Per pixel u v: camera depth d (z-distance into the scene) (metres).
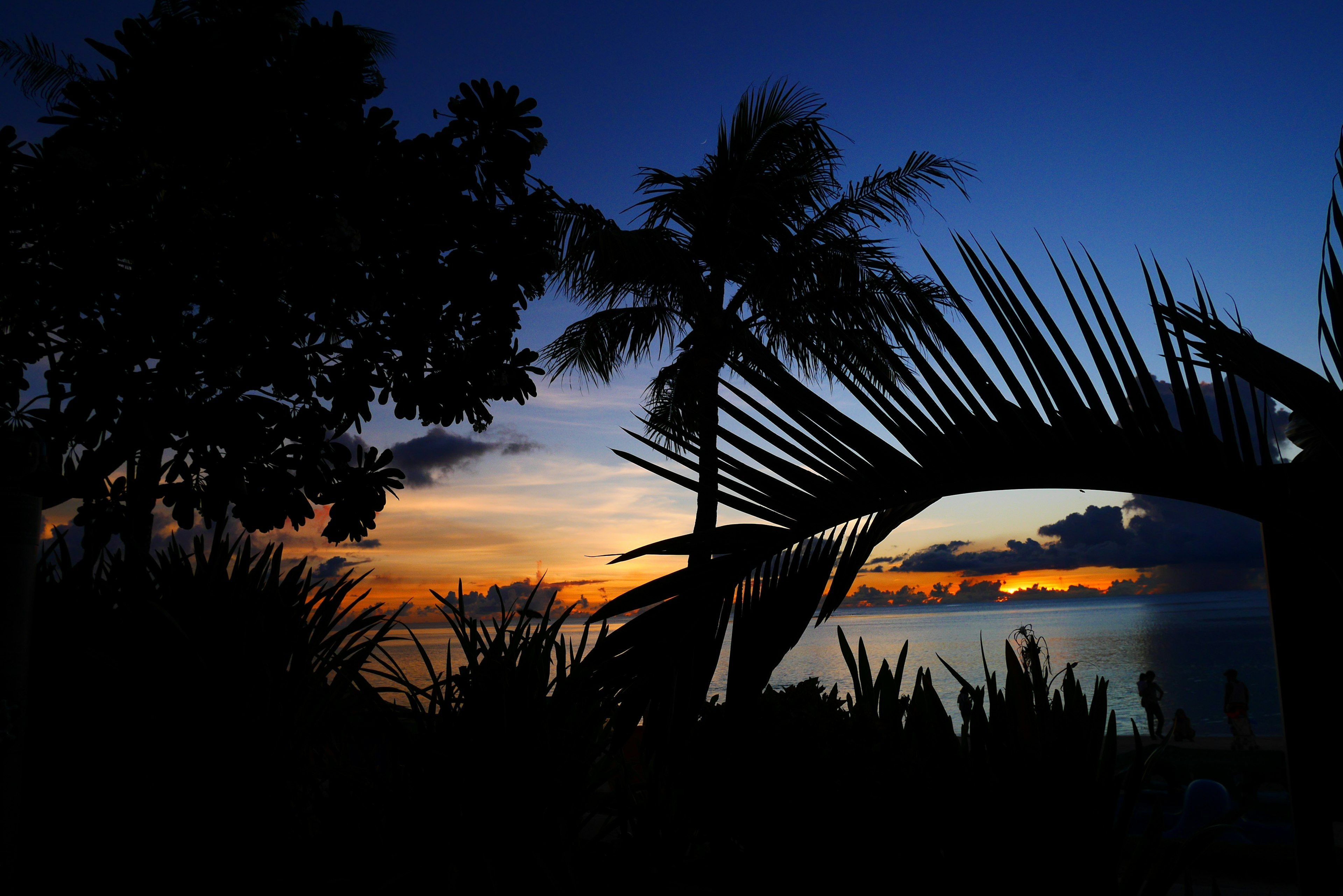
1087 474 1.79
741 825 1.93
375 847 1.79
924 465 1.87
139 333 3.67
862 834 1.82
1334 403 1.73
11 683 1.84
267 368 3.81
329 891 1.74
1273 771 9.07
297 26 4.70
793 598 1.85
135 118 3.62
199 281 3.79
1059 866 1.68
